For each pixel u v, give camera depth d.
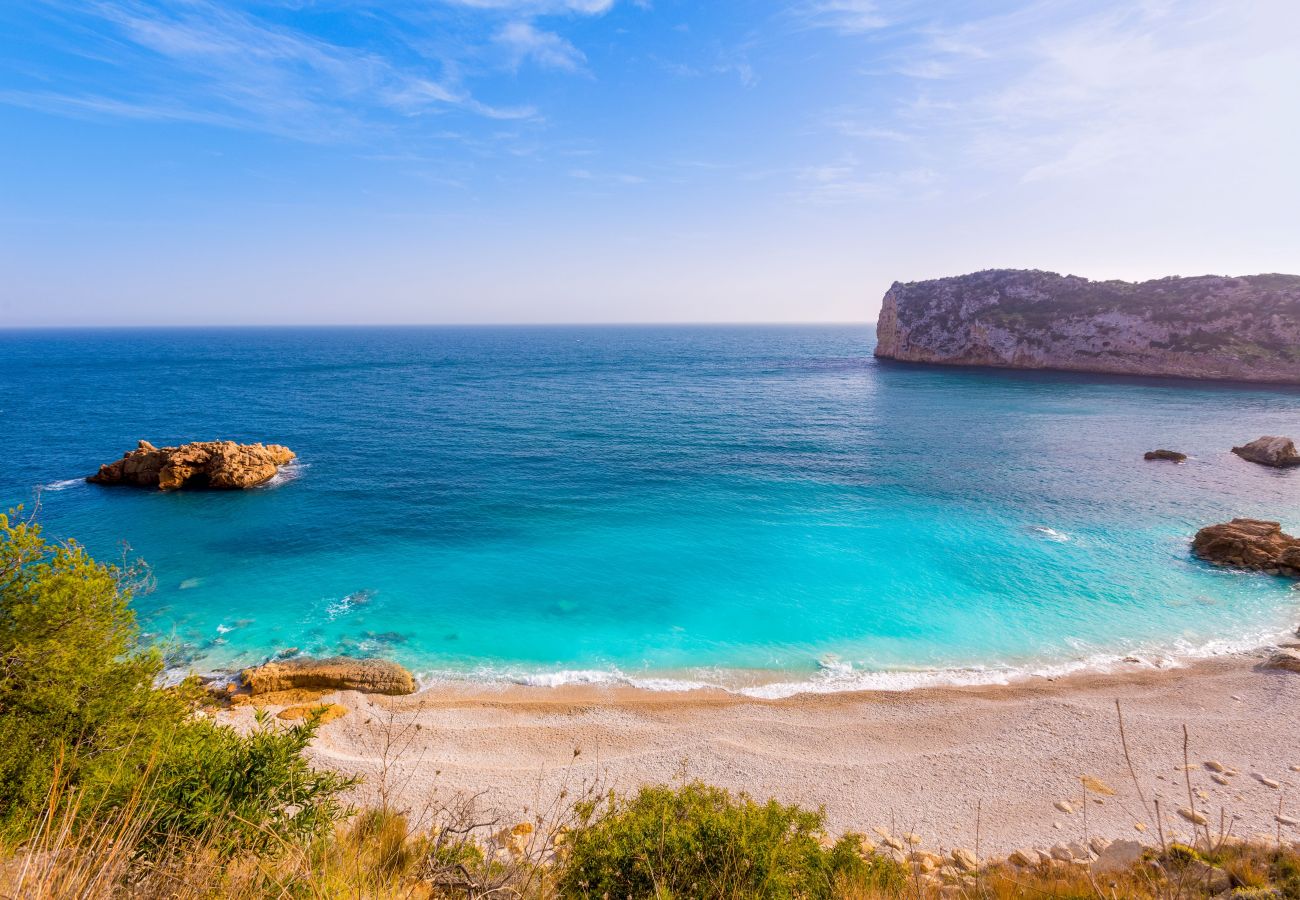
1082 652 22.27
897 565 29.88
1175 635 23.27
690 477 45.94
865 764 16.45
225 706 19.00
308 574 29.28
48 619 8.05
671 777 15.88
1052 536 33.47
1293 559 27.83
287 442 57.31
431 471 47.59
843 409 76.94
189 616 25.19
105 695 8.15
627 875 7.53
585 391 95.94
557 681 20.92
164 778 6.68
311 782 8.06
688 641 23.39
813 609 25.75
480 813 14.05
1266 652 21.77
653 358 165.00
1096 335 105.38
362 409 77.06
